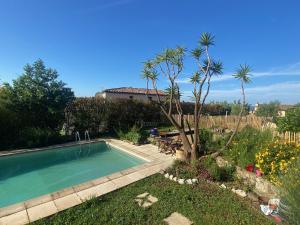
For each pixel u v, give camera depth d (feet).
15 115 45.09
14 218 17.35
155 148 43.11
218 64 28.40
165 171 27.55
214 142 33.37
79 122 53.72
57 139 47.42
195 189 22.68
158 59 30.91
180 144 40.40
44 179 31.55
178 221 17.34
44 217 17.56
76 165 37.50
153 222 17.17
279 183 18.78
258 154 24.44
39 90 48.03
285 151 23.49
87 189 22.84
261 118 63.31
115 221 17.15
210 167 26.02
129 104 63.72
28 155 39.58
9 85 46.73
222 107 110.93
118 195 21.76
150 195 21.57
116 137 54.29
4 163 37.09
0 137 41.93
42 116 49.55
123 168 35.94
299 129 33.60
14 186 29.22
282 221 16.22
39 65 49.88
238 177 24.79
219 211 18.65
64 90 52.95
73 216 17.78
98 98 57.41
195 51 28.81
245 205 19.65
